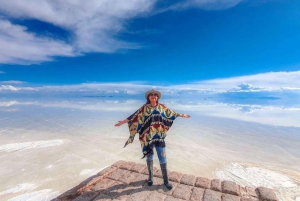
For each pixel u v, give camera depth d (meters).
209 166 6.84
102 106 27.89
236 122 15.63
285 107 28.08
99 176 4.73
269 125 14.51
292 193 4.99
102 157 7.59
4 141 9.68
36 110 22.89
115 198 3.89
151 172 4.34
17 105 29.48
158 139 4.27
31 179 5.65
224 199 3.86
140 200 3.82
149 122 4.27
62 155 7.79
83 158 7.46
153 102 4.28
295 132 12.17
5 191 4.98
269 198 3.85
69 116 18.09
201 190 4.16
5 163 6.89
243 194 4.06
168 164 6.99
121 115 18.88
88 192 4.11
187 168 6.65
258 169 6.61
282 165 6.95
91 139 10.33
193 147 9.09
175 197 3.93
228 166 6.84
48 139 10.19
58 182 5.48
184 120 16.52
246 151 8.56
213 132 12.17
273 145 9.47
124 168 5.20
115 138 10.61
